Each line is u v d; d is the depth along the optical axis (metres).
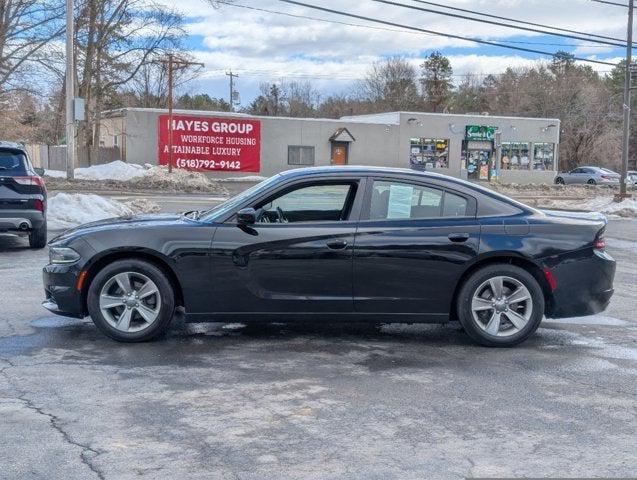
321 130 45.59
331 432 4.61
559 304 6.74
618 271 12.33
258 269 6.51
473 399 5.32
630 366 6.27
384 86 94.56
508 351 6.69
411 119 48.34
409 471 4.05
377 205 6.68
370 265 6.54
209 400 5.19
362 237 6.54
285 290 6.55
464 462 4.18
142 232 6.53
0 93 30.59
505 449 4.39
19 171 12.15
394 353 6.54
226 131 42.75
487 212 6.76
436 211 6.74
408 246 6.54
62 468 4.02
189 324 7.49
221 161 42.84
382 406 5.12
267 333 7.19
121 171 34.47
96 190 29.08
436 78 92.06
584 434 4.66
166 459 4.16
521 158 52.09
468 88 96.06
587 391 5.55
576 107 70.25
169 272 6.66
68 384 5.48
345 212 6.75
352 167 6.89
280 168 44.78
